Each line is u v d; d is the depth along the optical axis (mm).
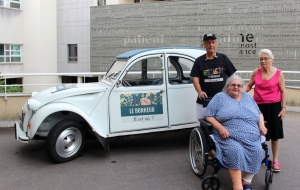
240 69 12844
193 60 5480
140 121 5191
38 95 5328
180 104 5359
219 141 3887
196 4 13523
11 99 7484
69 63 19641
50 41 19375
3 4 17531
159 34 14430
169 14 14125
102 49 15766
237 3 12742
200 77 4781
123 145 5945
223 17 13047
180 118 5363
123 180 4312
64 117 5352
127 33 15141
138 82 5367
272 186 4039
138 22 14852
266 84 4379
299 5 11781
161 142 6121
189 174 4504
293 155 5227
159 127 5281
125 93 5117
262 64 4406
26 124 5219
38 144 6145
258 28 12469
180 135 6609
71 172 4621
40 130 5199
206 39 4609
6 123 7496
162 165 4871
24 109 5383
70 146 5062
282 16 12055
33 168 4820
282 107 4391
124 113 5125
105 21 15555
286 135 6441
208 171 4645
